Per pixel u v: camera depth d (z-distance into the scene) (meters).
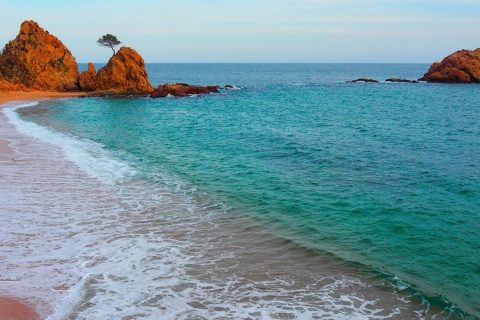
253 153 25.25
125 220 14.04
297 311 8.91
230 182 19.02
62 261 10.84
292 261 11.28
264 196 16.95
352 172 20.55
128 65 73.12
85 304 8.94
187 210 15.27
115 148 27.06
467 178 19.16
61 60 78.62
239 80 135.38
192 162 23.03
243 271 10.66
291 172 20.70
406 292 9.75
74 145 27.55
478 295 9.77
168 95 70.75
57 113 46.78
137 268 10.63
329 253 11.72
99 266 10.66
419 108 53.12
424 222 14.06
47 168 20.75
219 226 13.73
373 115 45.81
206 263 11.05
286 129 35.28
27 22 77.31
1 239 12.02
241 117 44.22
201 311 8.83
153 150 26.52
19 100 60.47
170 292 9.54
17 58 74.69
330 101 63.88
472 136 31.34
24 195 16.19
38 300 9.02
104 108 53.28
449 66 104.31
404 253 11.84
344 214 14.88
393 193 17.14
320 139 29.94
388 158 23.47
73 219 13.91
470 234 13.07
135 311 8.76
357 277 10.45
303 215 14.80
